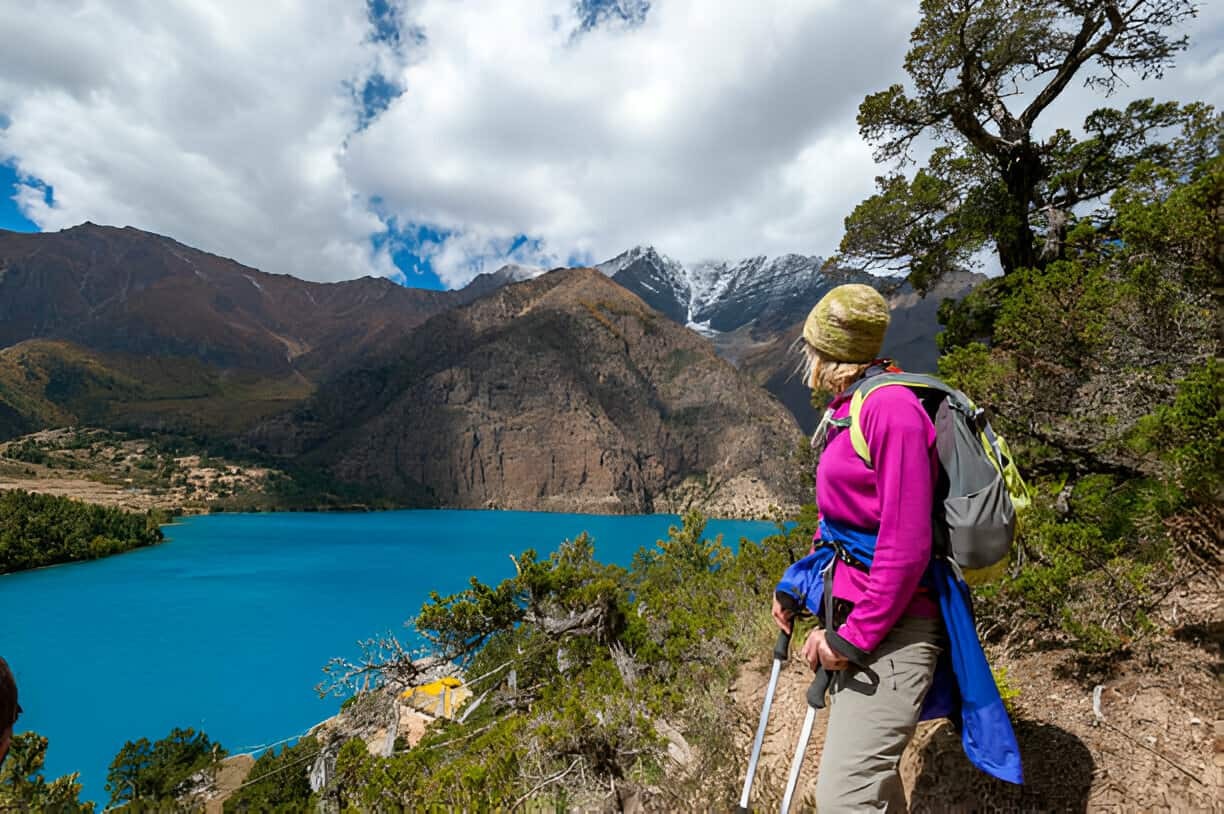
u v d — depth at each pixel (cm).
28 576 13000
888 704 160
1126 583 327
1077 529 364
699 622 737
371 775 551
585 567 1504
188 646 8688
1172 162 1042
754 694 473
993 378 665
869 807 159
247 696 6812
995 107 1232
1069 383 618
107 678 7406
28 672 7588
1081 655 302
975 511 154
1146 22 1120
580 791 387
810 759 296
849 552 174
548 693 753
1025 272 677
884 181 1418
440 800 412
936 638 163
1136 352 553
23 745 1410
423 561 15150
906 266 1437
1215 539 276
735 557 1033
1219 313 204
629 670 762
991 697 154
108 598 11362
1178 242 475
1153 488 450
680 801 290
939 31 1162
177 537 18062
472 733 995
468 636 1455
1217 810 171
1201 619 273
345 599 11431
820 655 172
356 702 1446
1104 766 210
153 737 5591
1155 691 245
